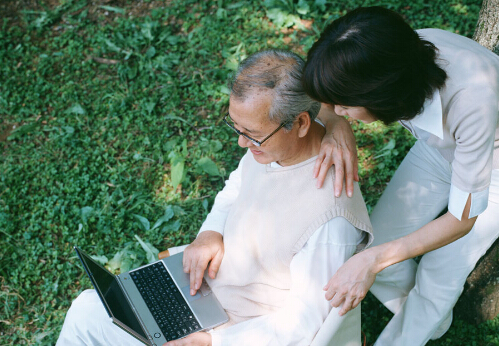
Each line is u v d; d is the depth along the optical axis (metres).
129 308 2.31
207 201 3.68
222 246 2.44
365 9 1.63
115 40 4.93
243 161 2.47
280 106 1.85
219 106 4.28
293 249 2.07
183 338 2.19
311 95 1.75
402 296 2.77
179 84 4.54
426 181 2.50
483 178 1.80
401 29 1.60
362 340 2.96
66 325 2.49
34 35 5.25
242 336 2.16
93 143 4.24
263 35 4.74
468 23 4.38
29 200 3.91
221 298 2.35
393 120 1.78
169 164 3.99
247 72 1.86
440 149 2.10
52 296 3.37
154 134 4.21
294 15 4.80
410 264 2.72
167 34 4.91
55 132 4.37
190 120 4.25
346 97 1.66
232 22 4.95
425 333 2.57
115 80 4.71
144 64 4.71
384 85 1.60
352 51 1.57
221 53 4.72
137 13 5.27
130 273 2.46
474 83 1.74
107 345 2.45
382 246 1.97
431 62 1.71
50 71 4.87
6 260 3.57
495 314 2.90
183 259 2.45
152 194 3.85
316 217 2.01
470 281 2.82
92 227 3.71
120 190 3.81
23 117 4.55
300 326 2.06
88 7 5.43
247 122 1.89
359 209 2.09
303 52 4.55
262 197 2.18
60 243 3.65
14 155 4.24
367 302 3.10
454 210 1.91
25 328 3.24
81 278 3.45
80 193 3.92
